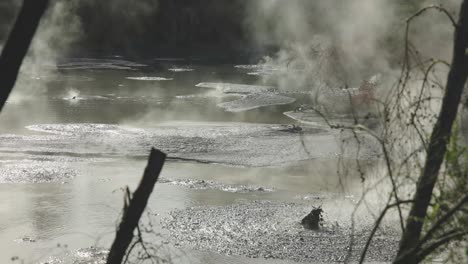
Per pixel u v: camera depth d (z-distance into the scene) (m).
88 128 89.88
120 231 15.33
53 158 73.38
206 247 45.38
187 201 57.59
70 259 42.28
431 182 15.31
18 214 52.50
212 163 73.38
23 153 75.19
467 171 14.96
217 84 145.50
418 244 14.45
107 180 64.81
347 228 48.00
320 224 49.25
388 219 46.56
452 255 15.84
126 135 86.19
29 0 13.35
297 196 59.06
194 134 87.56
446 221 14.95
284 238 47.25
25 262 41.72
